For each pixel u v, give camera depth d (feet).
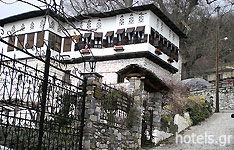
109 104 38.58
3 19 90.33
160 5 109.19
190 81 104.17
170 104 59.88
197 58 134.51
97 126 35.19
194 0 118.52
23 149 24.68
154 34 83.05
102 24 85.92
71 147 32.09
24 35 88.12
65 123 30.04
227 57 144.25
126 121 42.93
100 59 83.87
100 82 35.70
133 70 45.80
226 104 91.35
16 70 23.02
